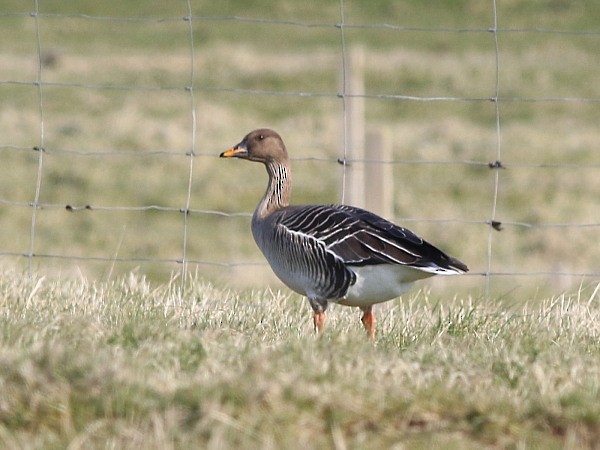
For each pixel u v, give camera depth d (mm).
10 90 34750
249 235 21906
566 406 6414
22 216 22094
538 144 28047
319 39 44812
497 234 21688
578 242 20859
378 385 6469
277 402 6133
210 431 5871
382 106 34875
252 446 5773
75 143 27047
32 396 6098
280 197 9742
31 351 6582
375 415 6219
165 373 6582
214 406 6012
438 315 9383
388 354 7453
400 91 36438
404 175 25516
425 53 42156
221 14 48781
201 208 23172
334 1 49781
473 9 48219
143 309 8906
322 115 32406
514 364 7250
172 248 20656
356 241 8484
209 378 6426
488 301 10688
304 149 27219
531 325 8938
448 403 6371
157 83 36812
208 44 43844
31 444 5762
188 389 6191
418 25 46812
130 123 29578
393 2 49188
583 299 10672
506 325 9000
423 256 8375
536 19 47125
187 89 10688
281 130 29828
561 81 37781
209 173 25281
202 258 20188
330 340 7660
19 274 10797
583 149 27609
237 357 7031
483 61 40031
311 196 23953
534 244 20859
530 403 6410
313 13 48531
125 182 24391
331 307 10250
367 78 37500
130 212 22766
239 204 23484
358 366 6820
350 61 13586
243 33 45594
